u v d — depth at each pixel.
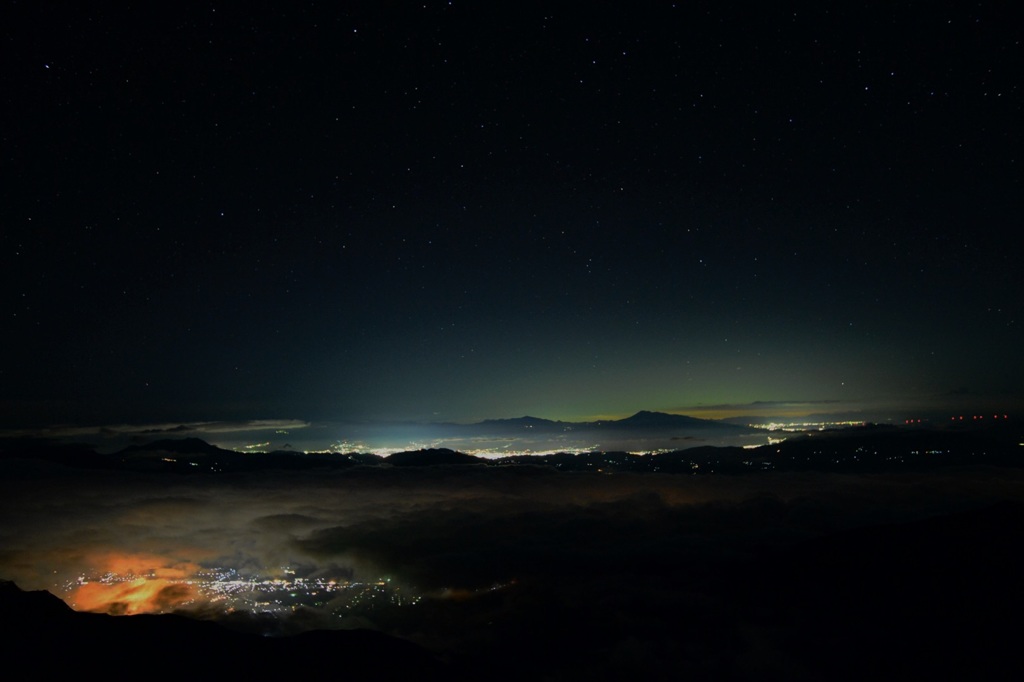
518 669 12.28
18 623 10.22
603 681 11.92
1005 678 11.05
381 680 9.96
